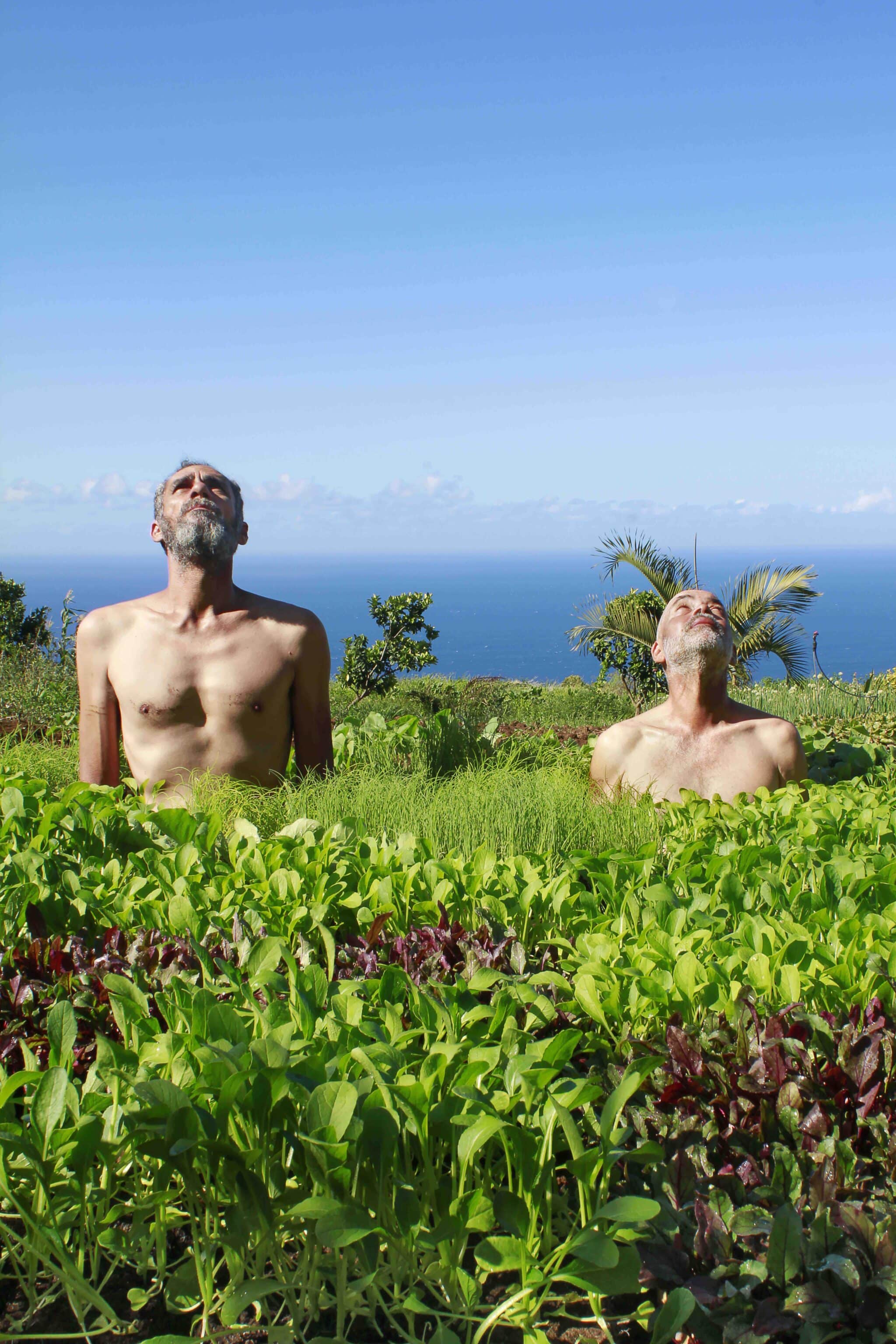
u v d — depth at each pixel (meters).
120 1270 1.69
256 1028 1.81
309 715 5.12
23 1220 1.58
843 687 12.73
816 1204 1.52
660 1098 1.82
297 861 2.90
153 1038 1.85
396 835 3.68
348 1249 1.54
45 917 2.58
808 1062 1.82
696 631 4.75
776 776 4.78
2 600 15.52
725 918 2.52
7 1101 1.73
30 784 3.98
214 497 4.89
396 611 15.13
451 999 2.01
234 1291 1.52
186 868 2.91
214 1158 1.50
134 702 4.91
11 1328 1.55
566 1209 1.57
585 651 16.05
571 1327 1.58
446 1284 1.55
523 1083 1.58
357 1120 1.49
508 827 3.62
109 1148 1.56
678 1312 1.34
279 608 5.09
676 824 3.91
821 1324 1.33
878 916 2.37
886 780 5.78
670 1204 1.56
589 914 2.57
